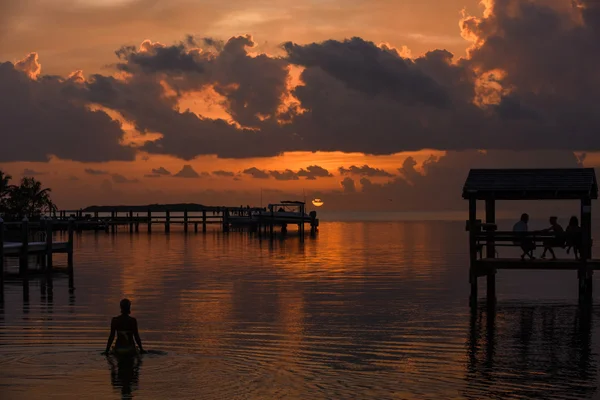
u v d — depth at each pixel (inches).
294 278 1226.6
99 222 3117.6
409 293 1023.0
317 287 1096.8
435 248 2003.0
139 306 900.0
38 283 1159.0
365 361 599.8
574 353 633.0
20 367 571.8
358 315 828.6
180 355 615.2
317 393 507.2
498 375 557.0
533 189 924.6
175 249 2015.3
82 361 591.2
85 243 2324.1
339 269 1386.6
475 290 906.7
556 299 959.6
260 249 2009.1
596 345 666.8
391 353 630.5
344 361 598.9
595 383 534.9
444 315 830.5
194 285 1127.0
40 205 3189.0
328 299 963.3
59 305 906.7
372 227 3895.2
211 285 1125.7
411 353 630.5
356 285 1120.8
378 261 1567.4
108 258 1684.3
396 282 1158.3
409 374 557.9
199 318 807.1
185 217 3233.3
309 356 616.1
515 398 497.7
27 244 1216.8
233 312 850.8
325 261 1579.7
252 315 828.6
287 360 601.0
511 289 1064.8
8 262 1567.4
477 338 697.0
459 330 738.2
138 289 1077.1
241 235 2888.8
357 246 2126.0
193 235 2891.2
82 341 671.1
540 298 969.5
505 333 721.6
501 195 949.8
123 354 617.3
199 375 550.3
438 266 1433.3
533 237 928.9
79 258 1683.1
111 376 546.6
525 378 548.4
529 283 1141.1
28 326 750.5
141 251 1932.8
